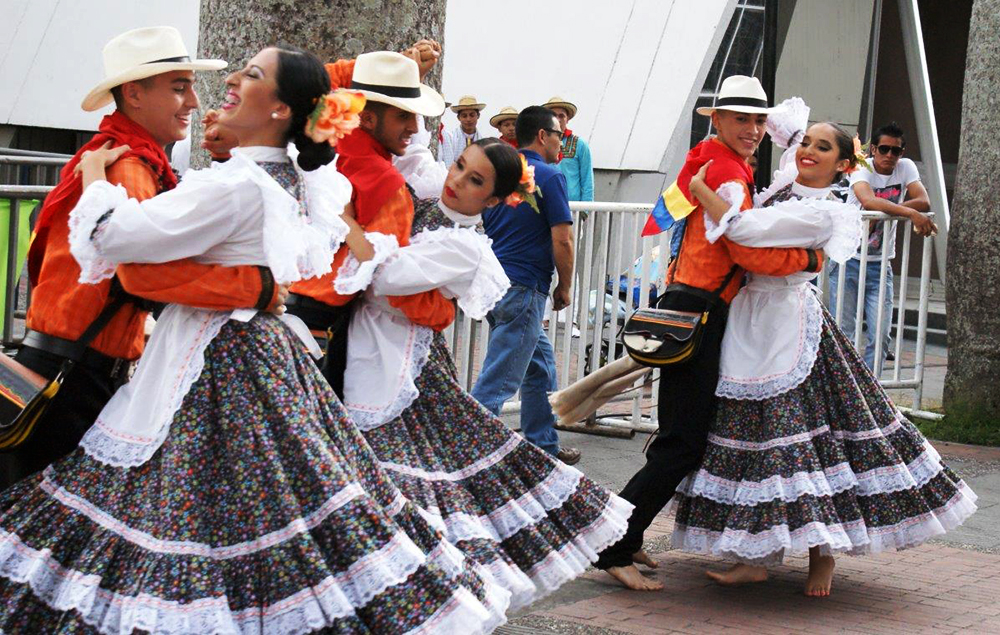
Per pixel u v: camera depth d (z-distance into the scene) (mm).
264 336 3527
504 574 4020
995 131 8805
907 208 9008
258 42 5090
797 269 5023
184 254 3414
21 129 14945
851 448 5180
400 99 4324
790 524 4980
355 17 5082
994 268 8852
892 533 5168
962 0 17141
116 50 3709
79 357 3619
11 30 14492
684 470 5121
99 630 3289
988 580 5578
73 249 3357
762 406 5098
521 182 4430
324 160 3680
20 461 3707
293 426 3457
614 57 16953
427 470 4180
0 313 5934
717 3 17219
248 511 3385
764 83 8242
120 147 3643
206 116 4148
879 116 17562
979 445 8641
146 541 3328
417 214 4438
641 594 5176
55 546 3373
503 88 16453
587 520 4352
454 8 16078
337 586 3334
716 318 5117
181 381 3445
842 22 16656
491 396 6574
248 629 3340
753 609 5031
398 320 4332
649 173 17453
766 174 7793
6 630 3297
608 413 8711
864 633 4762
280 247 3469
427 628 3396
